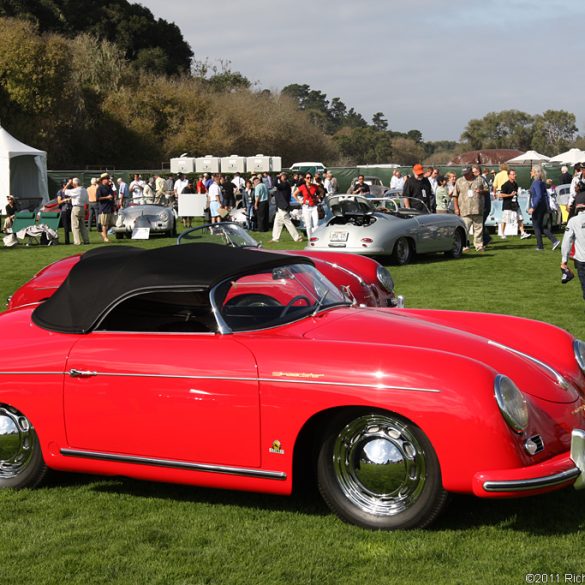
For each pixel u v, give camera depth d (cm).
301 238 2255
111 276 490
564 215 2445
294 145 7681
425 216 1747
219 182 2680
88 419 465
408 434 405
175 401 441
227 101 7381
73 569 386
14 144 3391
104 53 6788
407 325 477
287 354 423
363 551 395
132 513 459
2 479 504
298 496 473
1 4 7862
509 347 479
